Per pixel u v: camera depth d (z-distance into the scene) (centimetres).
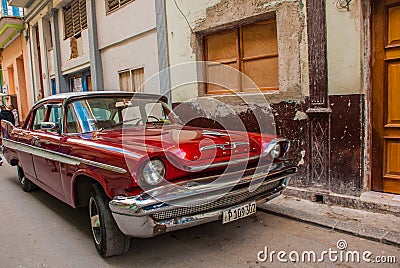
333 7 382
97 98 389
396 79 367
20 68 1617
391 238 304
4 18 1332
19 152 494
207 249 309
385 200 365
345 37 377
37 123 471
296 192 433
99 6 874
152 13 680
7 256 310
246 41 509
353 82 375
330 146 400
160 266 280
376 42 376
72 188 329
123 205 241
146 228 245
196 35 566
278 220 372
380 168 387
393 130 373
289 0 422
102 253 293
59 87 1157
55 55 1152
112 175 259
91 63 916
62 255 308
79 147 314
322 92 398
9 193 535
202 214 267
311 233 334
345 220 351
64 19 1102
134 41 757
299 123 429
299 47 420
